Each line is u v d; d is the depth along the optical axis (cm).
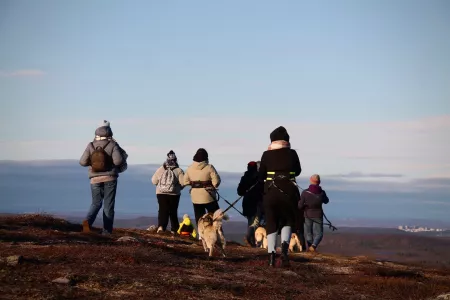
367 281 1266
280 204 1377
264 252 1720
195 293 1007
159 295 966
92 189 1708
